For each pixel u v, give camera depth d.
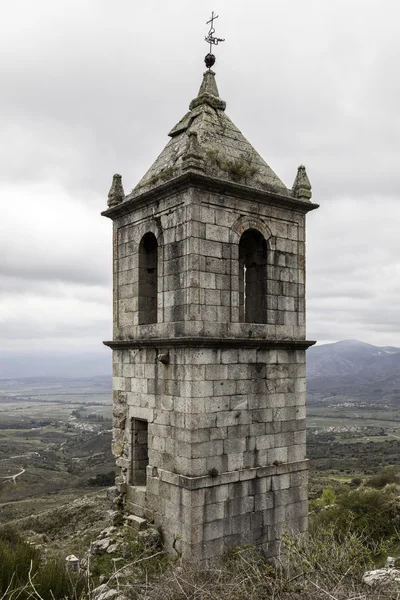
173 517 15.56
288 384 17.45
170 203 16.42
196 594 11.19
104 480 83.38
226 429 15.80
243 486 16.00
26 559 15.59
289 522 16.95
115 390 18.84
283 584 10.71
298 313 18.09
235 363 16.16
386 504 34.09
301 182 18.28
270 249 17.41
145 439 18.11
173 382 15.95
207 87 18.55
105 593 12.76
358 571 12.59
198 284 15.45
